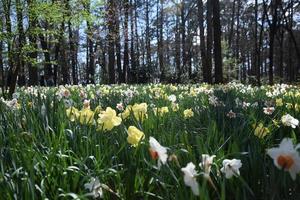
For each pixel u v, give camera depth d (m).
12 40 11.20
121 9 35.19
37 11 11.09
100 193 2.10
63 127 2.93
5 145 2.86
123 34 38.34
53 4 11.37
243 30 62.59
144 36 59.22
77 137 2.98
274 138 3.36
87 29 18.11
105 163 2.63
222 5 56.72
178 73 41.03
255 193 2.26
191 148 2.62
